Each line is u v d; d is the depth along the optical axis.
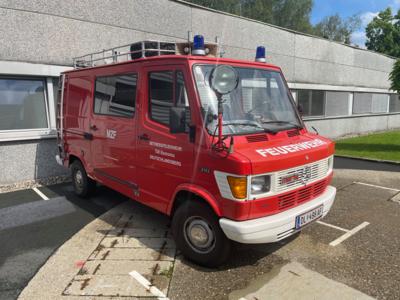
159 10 9.12
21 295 3.41
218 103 3.42
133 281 3.63
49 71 7.41
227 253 3.72
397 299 3.35
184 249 4.00
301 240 4.65
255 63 4.48
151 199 4.43
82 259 4.12
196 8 9.96
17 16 6.89
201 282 3.62
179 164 3.90
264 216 3.51
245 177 3.29
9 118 7.33
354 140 15.05
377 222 5.34
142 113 4.38
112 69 4.96
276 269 3.89
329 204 4.21
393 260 4.11
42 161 7.74
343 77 15.98
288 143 4.00
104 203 6.23
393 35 37.25
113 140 5.00
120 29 8.43
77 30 7.73
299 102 13.77
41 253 4.31
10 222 5.34
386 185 7.57
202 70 3.82
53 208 5.97
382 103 19.56
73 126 6.17
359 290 3.49
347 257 4.18
